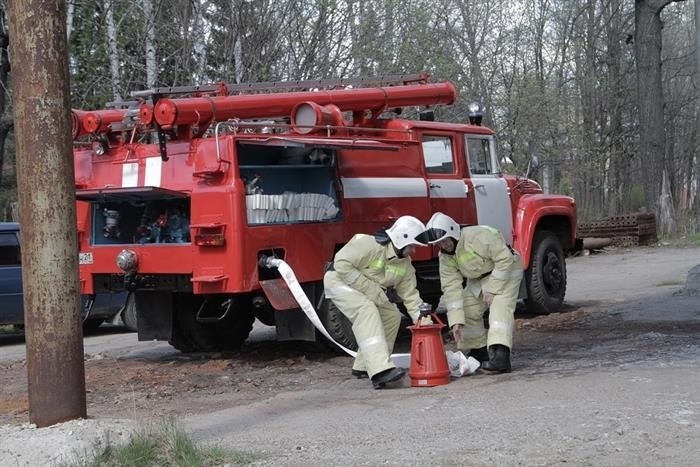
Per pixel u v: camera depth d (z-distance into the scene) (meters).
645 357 8.20
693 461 4.96
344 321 9.52
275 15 18.08
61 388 5.96
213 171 8.73
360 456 5.43
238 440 6.09
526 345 9.67
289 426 6.44
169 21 17.72
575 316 11.91
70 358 5.98
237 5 17.55
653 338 9.43
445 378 7.59
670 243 25.61
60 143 5.85
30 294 5.93
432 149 11.04
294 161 9.60
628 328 10.43
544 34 37.84
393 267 7.88
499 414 6.23
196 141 8.98
